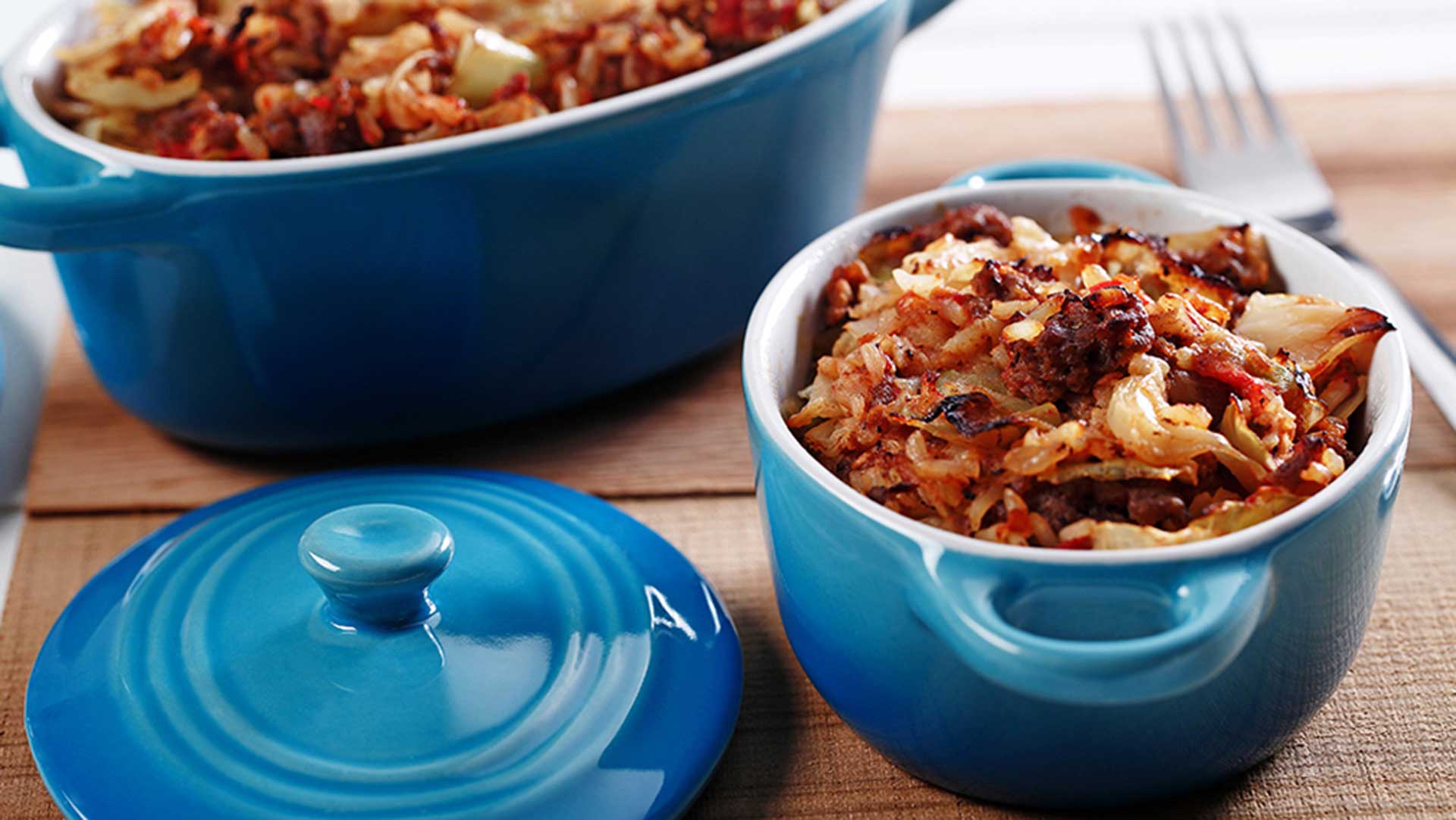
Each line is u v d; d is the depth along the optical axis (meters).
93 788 0.37
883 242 0.44
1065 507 0.38
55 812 0.40
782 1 0.50
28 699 0.39
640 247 0.48
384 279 0.46
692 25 0.51
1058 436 0.38
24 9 0.65
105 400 0.52
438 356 0.47
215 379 0.47
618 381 0.50
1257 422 0.39
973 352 0.40
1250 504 0.37
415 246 0.45
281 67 0.50
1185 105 0.66
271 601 0.40
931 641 0.37
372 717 0.38
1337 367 0.41
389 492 0.43
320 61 0.50
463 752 0.38
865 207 0.58
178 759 0.38
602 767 0.38
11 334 0.53
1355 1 0.81
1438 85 0.65
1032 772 0.38
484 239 0.46
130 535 0.47
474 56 0.48
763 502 0.40
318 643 0.39
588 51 0.49
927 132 0.63
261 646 0.39
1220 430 0.39
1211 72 0.73
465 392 0.48
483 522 0.42
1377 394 0.40
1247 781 0.40
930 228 0.44
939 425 0.39
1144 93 0.69
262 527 0.42
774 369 0.42
